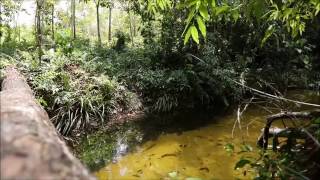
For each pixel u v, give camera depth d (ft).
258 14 10.53
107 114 22.53
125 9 33.73
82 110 21.18
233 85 26.50
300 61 34.76
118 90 24.32
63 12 37.45
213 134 19.19
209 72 26.73
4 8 32.83
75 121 20.61
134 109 24.17
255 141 17.31
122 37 33.63
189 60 27.91
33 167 4.77
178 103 25.67
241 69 29.22
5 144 5.37
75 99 21.30
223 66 28.45
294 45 32.81
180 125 21.52
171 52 28.25
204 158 15.46
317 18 34.12
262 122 20.94
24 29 38.96
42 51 26.09
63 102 20.56
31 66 23.29
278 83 31.07
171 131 20.27
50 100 20.68
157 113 24.23
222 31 31.63
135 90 25.63
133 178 13.89
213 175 13.51
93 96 22.09
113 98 23.58
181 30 28.27
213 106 26.21
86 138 19.60
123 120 22.49
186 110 25.16
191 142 17.95
